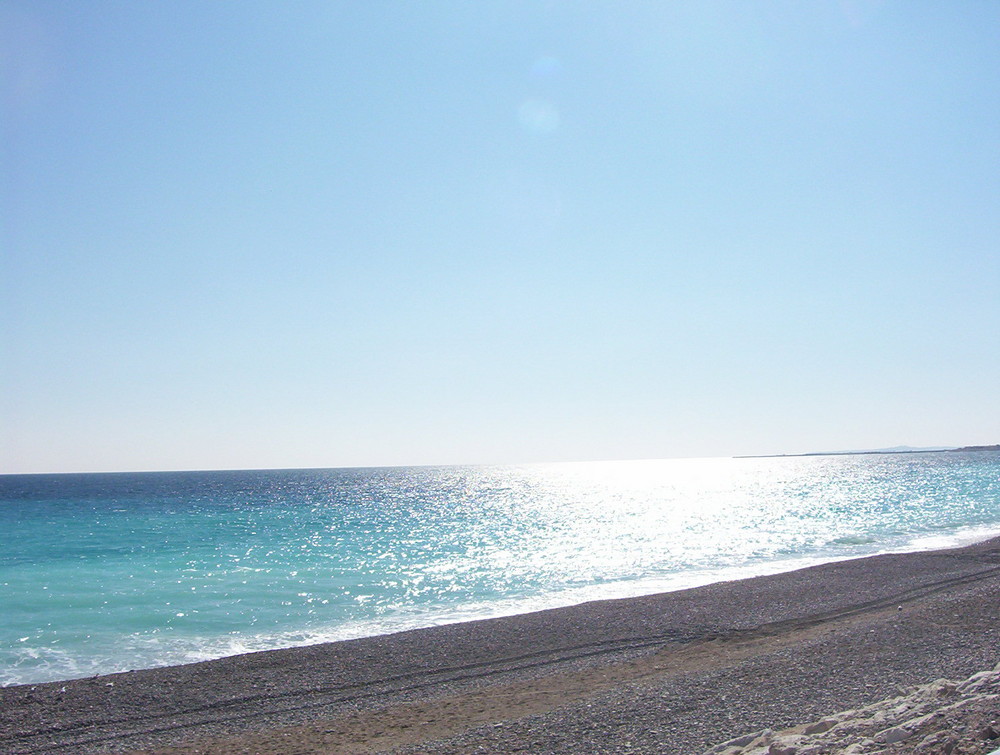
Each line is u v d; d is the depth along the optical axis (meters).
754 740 8.98
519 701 13.37
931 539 39.00
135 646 18.92
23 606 24.02
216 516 68.38
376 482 171.38
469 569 32.38
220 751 11.48
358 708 13.69
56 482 179.88
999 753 5.73
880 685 11.41
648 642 17.80
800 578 25.86
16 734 12.69
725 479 152.62
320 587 27.80
